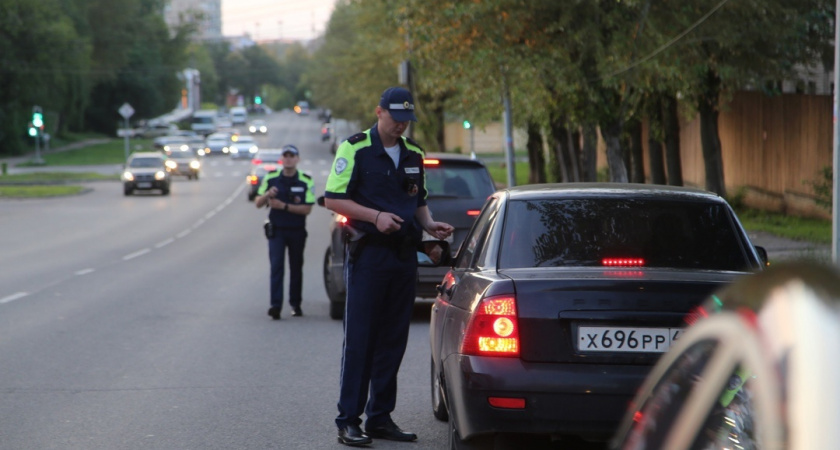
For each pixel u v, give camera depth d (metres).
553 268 14.56
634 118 73.62
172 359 25.58
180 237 72.94
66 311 34.88
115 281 44.97
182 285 43.53
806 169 68.12
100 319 32.88
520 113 75.44
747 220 66.88
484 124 80.56
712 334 3.85
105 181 158.00
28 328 30.81
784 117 71.94
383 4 98.75
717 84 67.75
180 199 122.31
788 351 3.25
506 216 15.64
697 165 95.62
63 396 21.19
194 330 30.53
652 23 55.12
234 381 22.81
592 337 13.25
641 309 13.24
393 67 112.69
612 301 13.27
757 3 53.75
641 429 4.52
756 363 3.40
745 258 14.99
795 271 3.39
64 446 17.12
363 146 17.20
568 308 13.30
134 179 127.62
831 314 3.21
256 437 17.84
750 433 3.45
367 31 111.25
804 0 56.44
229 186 151.50
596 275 13.76
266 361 25.33
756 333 3.44
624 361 13.20
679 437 4.01
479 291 14.02
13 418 19.17
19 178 150.88
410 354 26.67
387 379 17.73
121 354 26.31
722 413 3.69
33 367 24.47
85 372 23.88
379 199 17.17
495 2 56.22
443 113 128.00
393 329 17.64
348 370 17.33
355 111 169.25
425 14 60.56
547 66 56.75
